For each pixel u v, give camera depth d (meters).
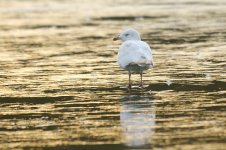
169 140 11.22
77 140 11.52
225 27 30.53
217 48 23.80
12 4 49.75
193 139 11.24
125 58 15.84
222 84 16.64
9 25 35.03
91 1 52.09
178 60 21.11
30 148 11.10
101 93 15.93
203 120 12.68
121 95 15.61
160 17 36.75
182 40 26.41
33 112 14.02
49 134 12.03
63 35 29.92
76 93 16.03
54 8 45.88
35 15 40.72
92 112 13.81
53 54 23.61
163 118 12.96
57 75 18.83
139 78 17.86
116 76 18.34
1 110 14.29
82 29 32.31
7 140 11.67
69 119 13.23
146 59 15.52
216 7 41.69
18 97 15.73
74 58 22.42
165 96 15.28
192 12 38.88
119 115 13.41
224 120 12.63
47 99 15.39
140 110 13.81
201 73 18.44
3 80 18.17
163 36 27.88
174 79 17.56
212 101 14.53
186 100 14.73
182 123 12.47
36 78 18.41
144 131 11.93
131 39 17.19
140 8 43.50
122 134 11.78
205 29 29.95
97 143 11.25
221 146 10.76
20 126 12.74
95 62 21.30
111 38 28.27
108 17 38.12
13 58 22.75
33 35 30.20
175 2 47.56
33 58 22.66
